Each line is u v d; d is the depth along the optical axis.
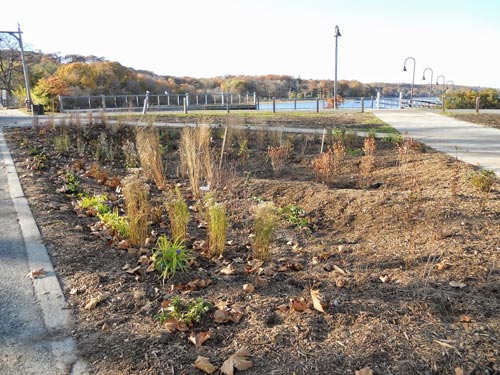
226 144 10.56
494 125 16.42
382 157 9.30
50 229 4.76
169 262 3.77
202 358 2.57
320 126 14.98
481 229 4.71
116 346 2.73
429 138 12.52
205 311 3.09
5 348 2.74
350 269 4.00
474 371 2.44
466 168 7.72
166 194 6.57
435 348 2.63
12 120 16.17
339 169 8.53
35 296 3.37
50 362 2.61
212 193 5.73
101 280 3.61
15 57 48.56
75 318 3.07
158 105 31.50
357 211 5.57
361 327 2.88
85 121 12.79
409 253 4.16
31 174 7.37
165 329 2.90
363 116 20.17
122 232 4.56
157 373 2.47
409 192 6.09
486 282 3.48
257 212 4.27
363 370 2.43
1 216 5.23
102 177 7.41
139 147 8.37
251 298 3.39
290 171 8.66
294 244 4.77
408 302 3.21
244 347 2.70
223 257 4.28
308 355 2.61
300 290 3.57
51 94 27.02
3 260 4.01
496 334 2.77
